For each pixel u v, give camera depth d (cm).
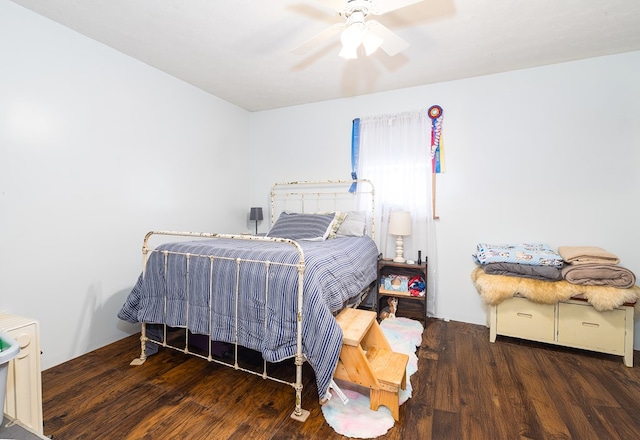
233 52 240
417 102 310
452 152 297
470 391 180
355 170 338
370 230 331
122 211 244
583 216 256
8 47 178
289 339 158
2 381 96
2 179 178
